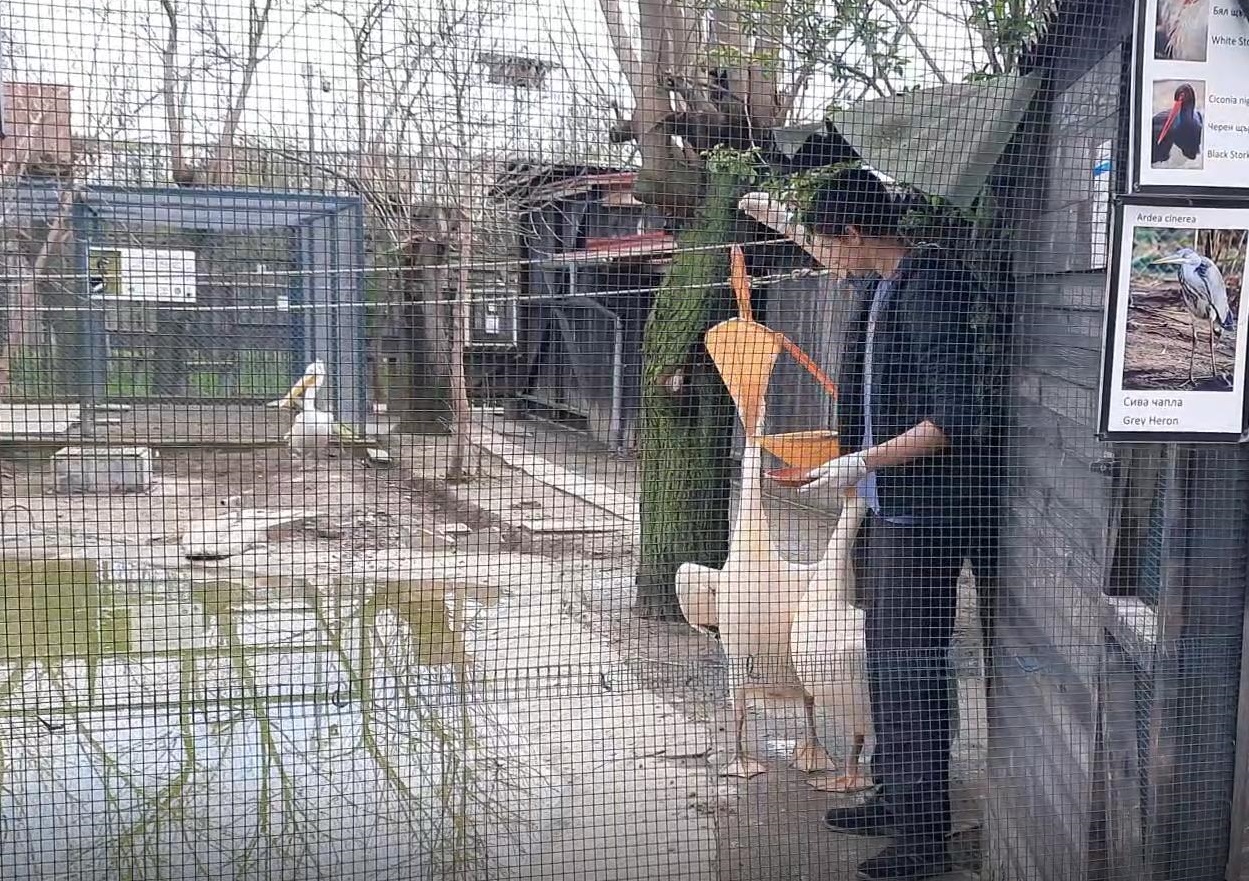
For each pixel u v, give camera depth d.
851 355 3.12
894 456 2.88
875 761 3.07
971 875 2.99
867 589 3.08
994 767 3.04
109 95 3.73
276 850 3.11
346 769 3.68
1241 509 2.60
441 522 7.43
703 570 3.54
